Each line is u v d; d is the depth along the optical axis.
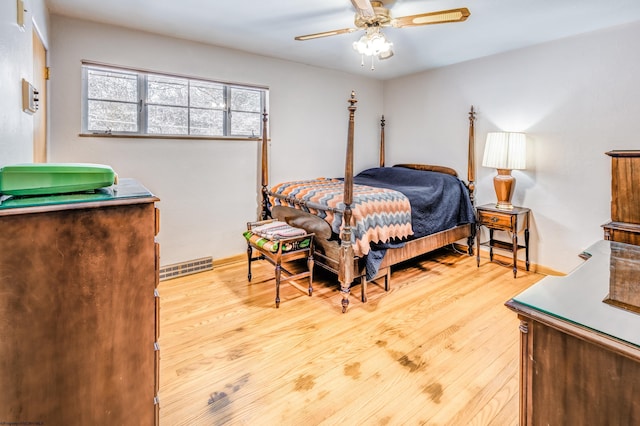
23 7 1.44
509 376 1.79
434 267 3.53
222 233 3.50
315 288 2.96
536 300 0.83
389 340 2.13
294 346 2.06
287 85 3.82
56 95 2.60
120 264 0.97
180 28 2.84
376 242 2.67
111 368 0.98
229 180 3.51
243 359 1.93
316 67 4.04
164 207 3.15
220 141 3.42
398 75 4.47
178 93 3.21
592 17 2.58
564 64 3.04
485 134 3.68
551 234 3.23
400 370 1.84
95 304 0.94
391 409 1.55
